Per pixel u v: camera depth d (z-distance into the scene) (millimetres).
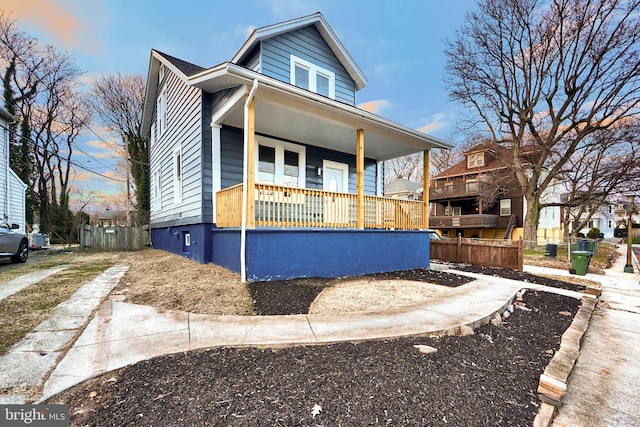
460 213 24391
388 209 7352
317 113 6148
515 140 16328
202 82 5461
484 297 4668
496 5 14086
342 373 2297
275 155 8086
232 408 1855
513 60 15086
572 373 2820
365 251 6539
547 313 4434
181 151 8375
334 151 9508
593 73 13242
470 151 22953
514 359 2807
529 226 15961
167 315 3617
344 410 1868
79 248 12883
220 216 6512
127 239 12859
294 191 5684
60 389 2076
